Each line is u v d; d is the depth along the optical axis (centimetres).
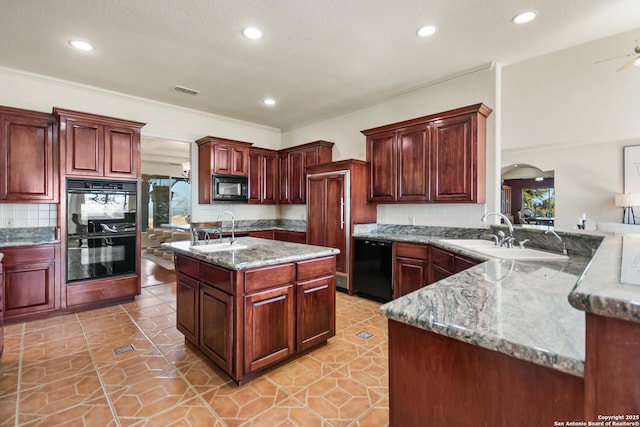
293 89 412
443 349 93
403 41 292
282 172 582
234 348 205
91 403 189
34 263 320
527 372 79
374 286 394
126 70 351
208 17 254
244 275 206
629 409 56
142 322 320
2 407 185
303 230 542
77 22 259
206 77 372
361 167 426
